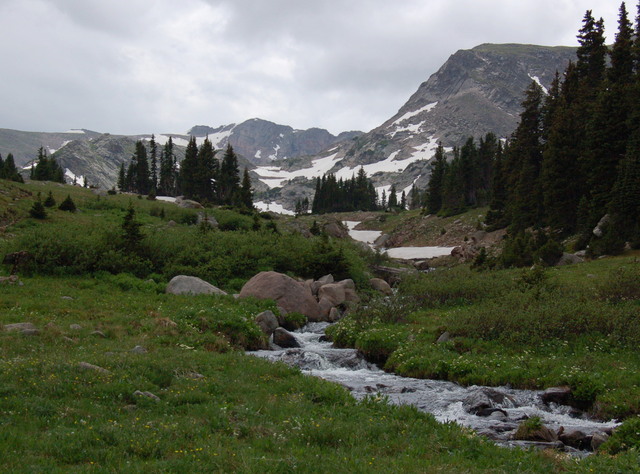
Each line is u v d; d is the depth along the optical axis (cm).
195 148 11606
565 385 1564
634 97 5091
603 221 4691
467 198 11075
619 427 1116
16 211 4434
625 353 1848
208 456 795
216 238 4122
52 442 796
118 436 853
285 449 876
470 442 988
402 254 8625
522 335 2059
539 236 5034
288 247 4184
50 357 1337
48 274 2958
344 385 1622
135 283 2995
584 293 2644
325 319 3053
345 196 18025
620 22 5931
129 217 3562
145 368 1338
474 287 3228
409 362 1875
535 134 7338
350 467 789
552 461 914
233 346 2053
